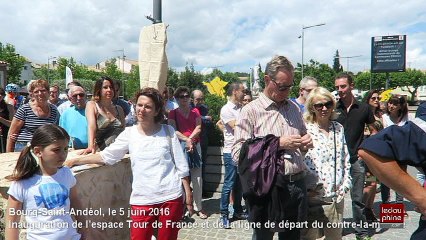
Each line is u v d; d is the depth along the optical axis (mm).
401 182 1562
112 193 3279
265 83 2771
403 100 5094
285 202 2590
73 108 4191
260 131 2707
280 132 2703
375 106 6320
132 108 5266
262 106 2732
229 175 4844
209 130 6668
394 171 1565
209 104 8383
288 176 2613
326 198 3088
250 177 2555
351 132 4266
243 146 2615
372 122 4398
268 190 2506
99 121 3617
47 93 4262
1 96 6305
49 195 2330
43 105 4258
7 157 3328
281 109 2760
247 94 5496
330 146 3184
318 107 3207
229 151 4879
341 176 3178
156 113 2955
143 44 5352
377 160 1594
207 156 6617
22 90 14938
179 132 4996
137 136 2936
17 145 4176
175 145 3021
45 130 2316
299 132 2811
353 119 4285
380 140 1607
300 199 2658
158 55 5238
